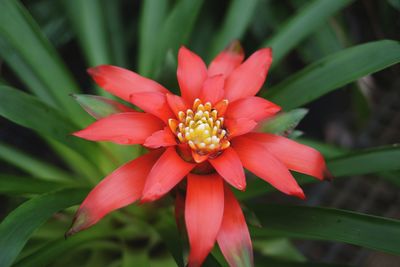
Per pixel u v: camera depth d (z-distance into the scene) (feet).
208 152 1.04
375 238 1.15
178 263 1.14
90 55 1.52
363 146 2.16
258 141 1.09
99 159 1.33
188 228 1.00
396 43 1.26
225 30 1.50
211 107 1.10
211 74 1.18
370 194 2.05
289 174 1.03
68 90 1.38
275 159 1.04
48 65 1.36
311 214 1.20
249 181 1.37
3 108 1.19
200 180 1.04
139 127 1.06
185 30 1.44
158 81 1.22
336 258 1.98
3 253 1.06
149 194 0.99
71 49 2.09
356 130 2.21
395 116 2.13
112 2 1.70
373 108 2.18
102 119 1.05
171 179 1.00
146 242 1.40
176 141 1.06
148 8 1.54
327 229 1.18
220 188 1.03
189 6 1.45
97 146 1.31
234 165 1.02
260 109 1.09
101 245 1.44
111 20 1.70
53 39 1.77
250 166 1.04
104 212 1.04
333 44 1.65
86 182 1.50
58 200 1.14
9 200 1.51
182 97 1.11
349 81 1.26
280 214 1.22
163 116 1.07
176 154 1.03
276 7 1.75
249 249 1.04
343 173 1.26
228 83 1.13
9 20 1.31
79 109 1.40
